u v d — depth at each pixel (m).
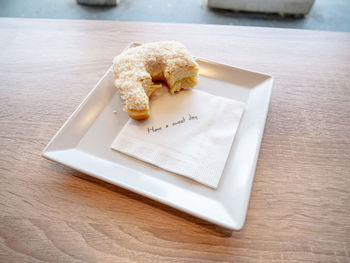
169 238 0.21
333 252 0.20
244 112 0.29
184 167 0.24
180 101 0.29
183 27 0.41
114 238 0.21
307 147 0.27
